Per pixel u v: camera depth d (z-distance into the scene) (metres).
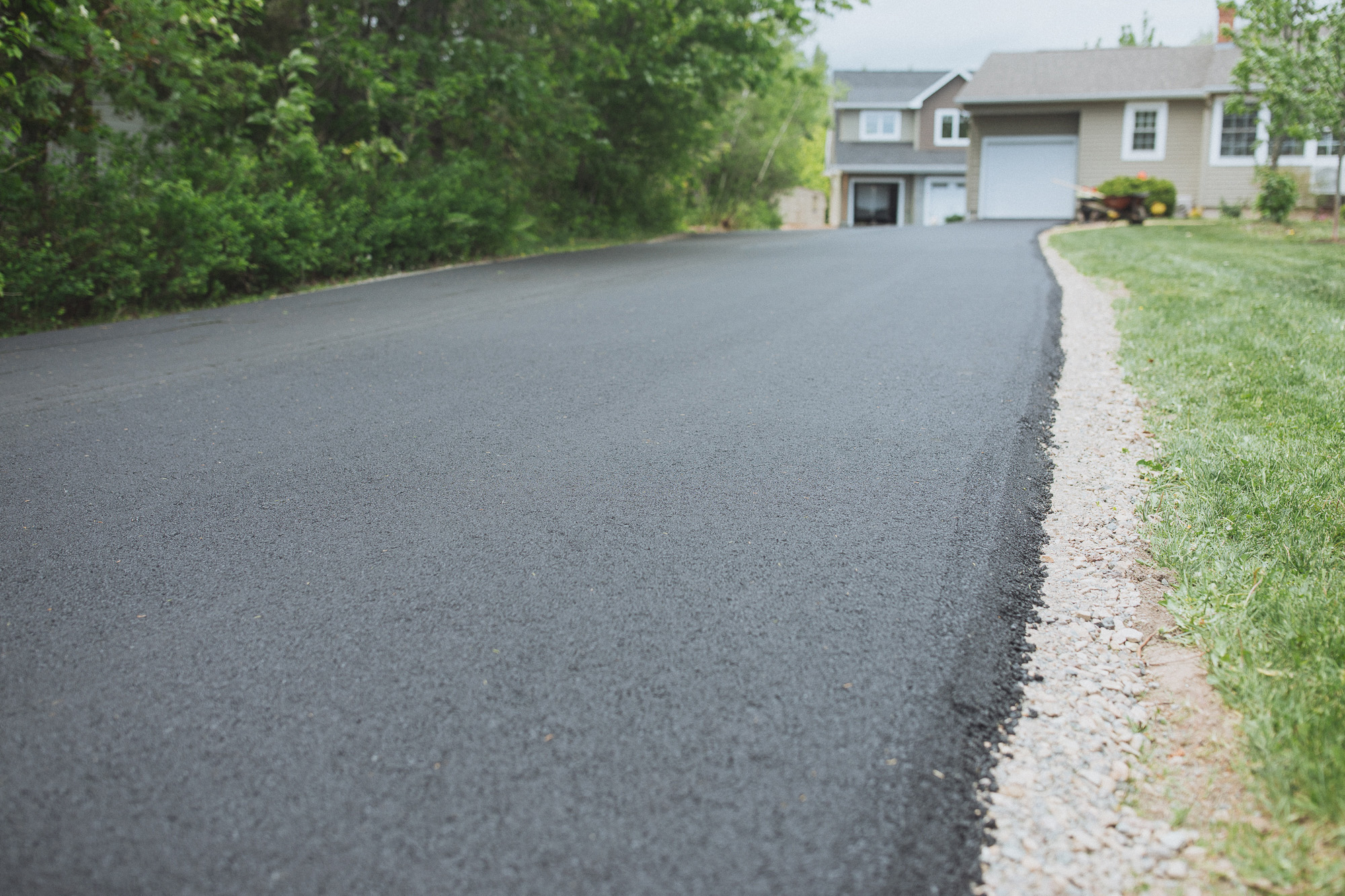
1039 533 3.17
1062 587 2.79
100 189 8.64
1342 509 3.15
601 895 1.57
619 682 2.20
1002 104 24.58
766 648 2.35
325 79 13.57
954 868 1.66
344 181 12.10
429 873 1.62
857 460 3.81
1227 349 5.62
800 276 10.30
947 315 7.29
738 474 3.65
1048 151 25.06
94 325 7.91
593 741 1.98
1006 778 1.91
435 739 2.00
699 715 2.07
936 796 1.84
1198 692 2.24
